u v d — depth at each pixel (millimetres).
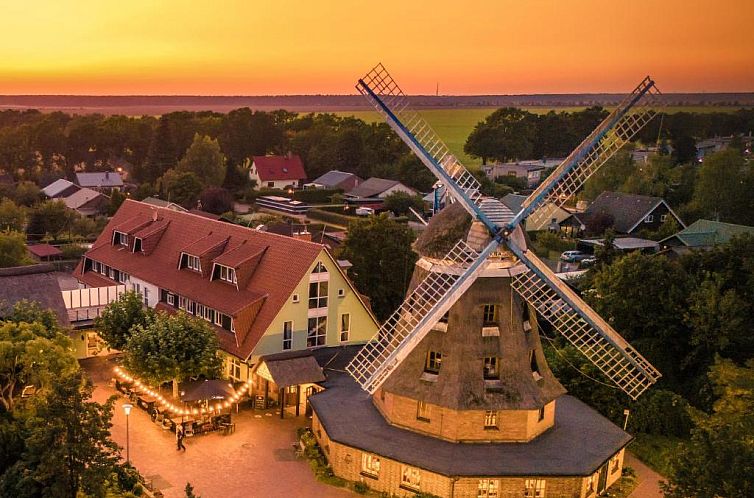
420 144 38906
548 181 39219
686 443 46062
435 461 37562
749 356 52594
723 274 58125
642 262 56812
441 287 38750
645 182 127438
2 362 39656
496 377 39531
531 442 40188
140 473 40062
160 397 46875
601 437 41844
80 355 59406
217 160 157875
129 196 131875
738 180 114625
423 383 39844
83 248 97562
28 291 54312
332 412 43406
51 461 32188
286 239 54469
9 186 145000
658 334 55562
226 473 40688
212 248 56938
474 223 39000
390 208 129000
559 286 39500
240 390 47812
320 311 53000
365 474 39500
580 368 50188
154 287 61031
